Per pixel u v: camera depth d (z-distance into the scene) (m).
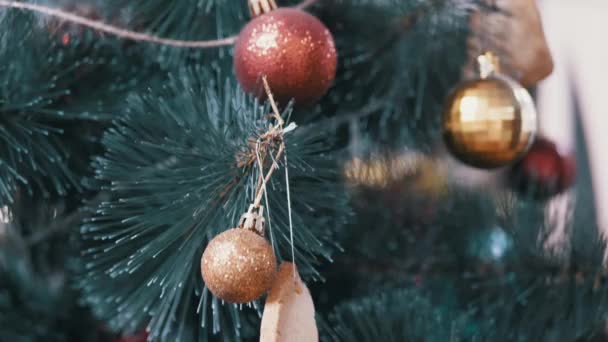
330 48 0.54
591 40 1.20
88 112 0.60
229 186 0.53
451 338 0.59
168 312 0.56
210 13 0.63
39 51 0.60
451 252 0.73
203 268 0.48
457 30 0.68
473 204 0.75
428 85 0.71
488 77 0.62
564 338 0.64
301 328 0.48
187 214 0.53
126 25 0.61
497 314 0.67
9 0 0.58
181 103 0.56
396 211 0.73
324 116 0.68
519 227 0.72
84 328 0.73
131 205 0.54
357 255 0.71
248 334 0.60
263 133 0.51
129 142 0.56
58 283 0.74
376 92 0.69
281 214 0.54
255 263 0.47
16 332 0.71
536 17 0.65
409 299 0.65
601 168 1.16
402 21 0.67
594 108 1.18
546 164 0.77
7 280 0.75
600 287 0.67
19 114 0.58
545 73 0.67
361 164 0.70
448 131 0.62
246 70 0.53
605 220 1.06
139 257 0.52
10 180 0.57
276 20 0.52
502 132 0.61
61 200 0.64
